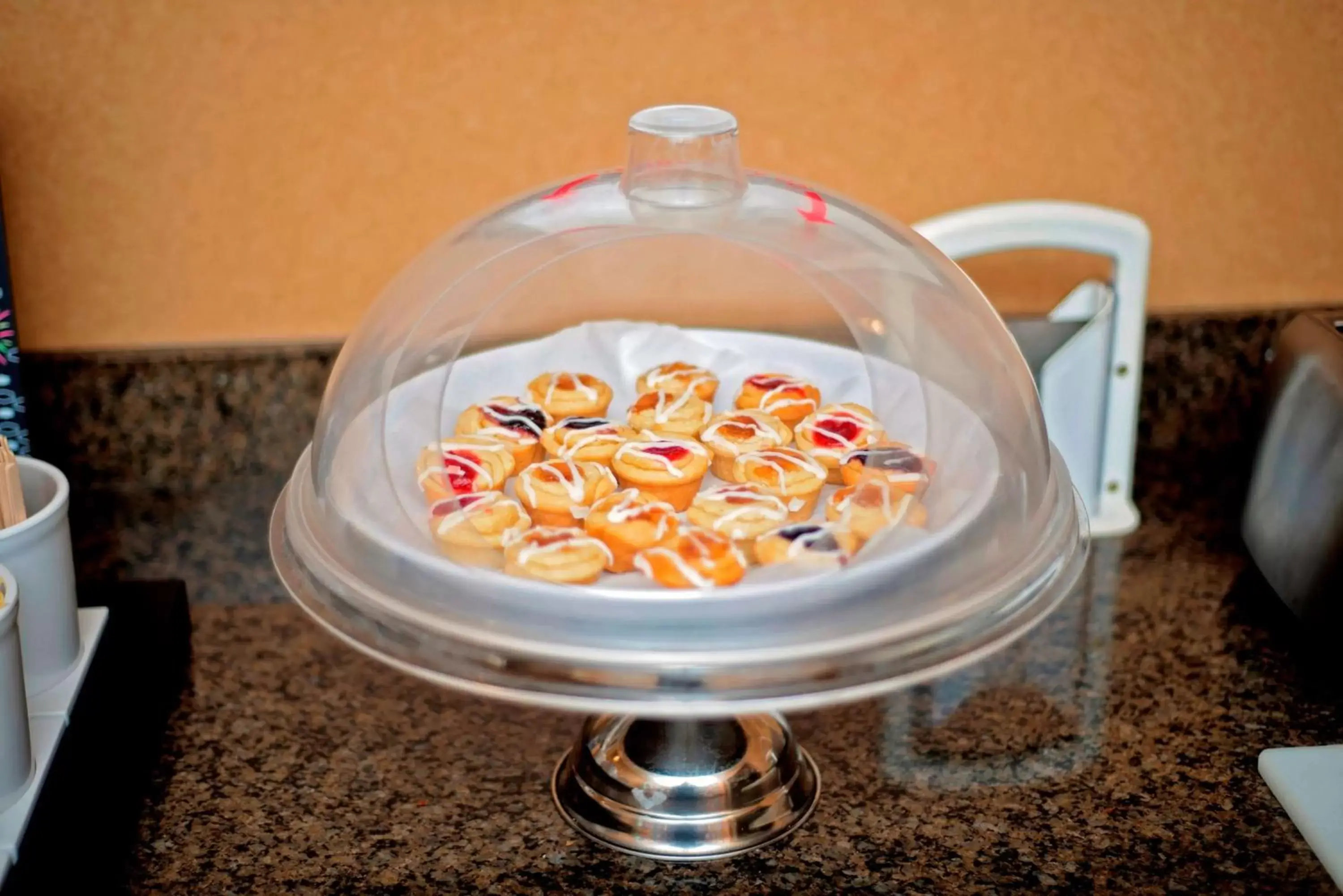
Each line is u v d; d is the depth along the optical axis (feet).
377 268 4.22
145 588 3.50
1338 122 4.23
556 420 3.36
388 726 3.22
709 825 2.81
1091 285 3.98
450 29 3.95
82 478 4.24
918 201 4.26
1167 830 2.85
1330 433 3.30
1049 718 3.22
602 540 2.63
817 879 2.73
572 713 3.28
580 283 4.14
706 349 3.59
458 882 2.73
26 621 2.85
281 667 3.43
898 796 2.97
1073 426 3.95
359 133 4.05
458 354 2.85
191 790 2.99
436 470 2.72
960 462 2.67
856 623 2.30
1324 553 3.27
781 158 4.18
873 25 4.04
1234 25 4.10
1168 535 4.01
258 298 4.22
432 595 2.37
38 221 4.04
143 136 3.99
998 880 2.72
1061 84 4.14
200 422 4.22
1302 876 2.72
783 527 2.60
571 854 2.81
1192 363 4.37
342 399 2.74
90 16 3.85
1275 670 3.39
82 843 2.68
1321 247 4.40
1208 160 4.26
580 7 3.96
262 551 3.93
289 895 2.69
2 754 2.54
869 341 2.82
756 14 4.00
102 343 4.20
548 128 4.09
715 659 2.22
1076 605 3.68
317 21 3.92
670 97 4.08
